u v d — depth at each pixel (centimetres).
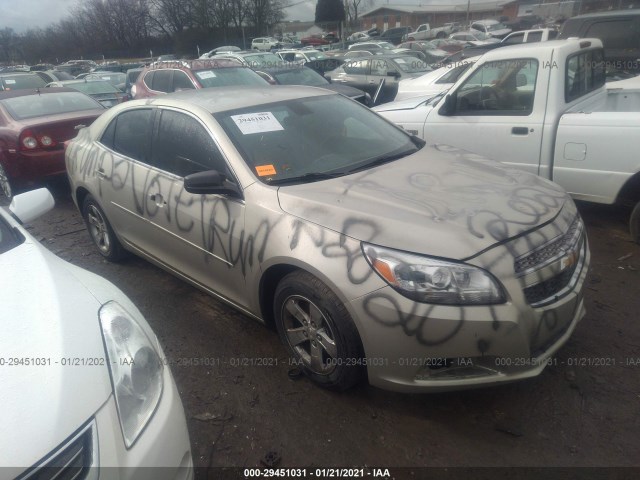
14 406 158
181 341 346
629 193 436
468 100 511
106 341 192
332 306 254
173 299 403
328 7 5369
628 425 255
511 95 482
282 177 309
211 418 277
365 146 358
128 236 418
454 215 258
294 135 344
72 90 808
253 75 981
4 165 679
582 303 282
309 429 265
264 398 289
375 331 241
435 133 532
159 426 182
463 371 244
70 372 172
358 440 257
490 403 275
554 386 283
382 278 238
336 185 298
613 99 551
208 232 322
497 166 340
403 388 248
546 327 245
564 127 446
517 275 237
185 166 346
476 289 231
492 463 240
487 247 238
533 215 263
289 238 271
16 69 3691
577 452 243
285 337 300
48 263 233
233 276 316
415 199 276
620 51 872
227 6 5597
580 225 288
